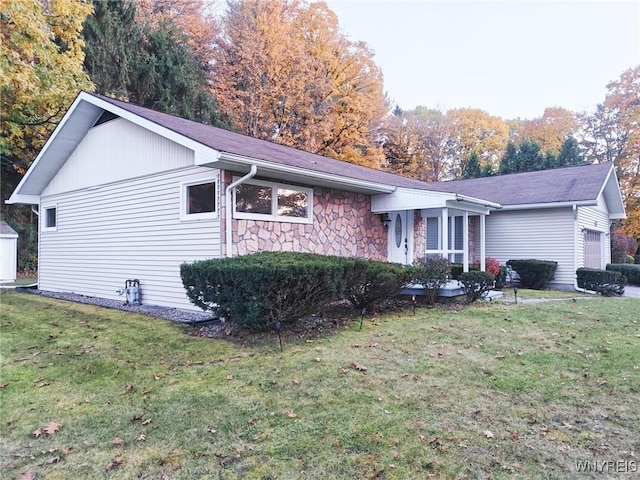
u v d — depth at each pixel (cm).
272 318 523
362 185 864
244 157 623
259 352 477
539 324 623
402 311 733
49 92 1384
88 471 247
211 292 545
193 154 725
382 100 2742
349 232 943
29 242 1669
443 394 355
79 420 315
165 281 785
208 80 2150
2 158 1592
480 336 549
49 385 388
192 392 365
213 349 494
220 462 255
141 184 836
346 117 2306
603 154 2669
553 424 302
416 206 933
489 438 281
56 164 1056
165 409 331
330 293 568
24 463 257
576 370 416
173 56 1894
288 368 420
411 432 289
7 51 1235
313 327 593
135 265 852
